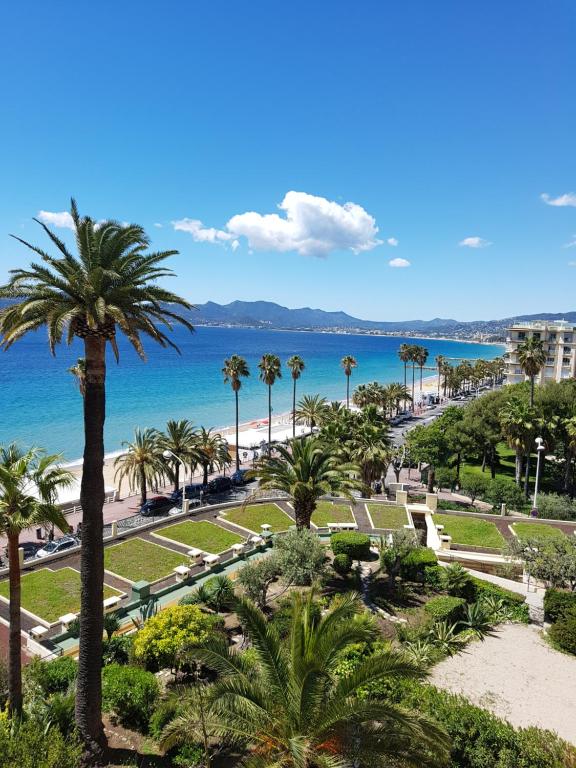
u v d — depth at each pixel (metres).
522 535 37.00
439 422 71.31
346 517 41.22
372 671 12.12
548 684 20.91
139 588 27.53
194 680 18.97
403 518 41.16
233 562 33.38
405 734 12.10
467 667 21.89
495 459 70.75
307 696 11.73
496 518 41.44
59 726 15.20
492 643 24.22
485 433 60.91
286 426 95.81
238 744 13.74
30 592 27.98
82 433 78.69
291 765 11.47
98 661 15.33
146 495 51.81
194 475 65.12
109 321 15.54
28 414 89.56
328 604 25.91
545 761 14.20
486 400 66.88
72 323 15.57
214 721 12.12
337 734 11.87
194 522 39.06
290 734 11.84
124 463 48.53
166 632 19.06
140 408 105.81
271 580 26.95
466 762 14.55
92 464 15.56
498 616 26.81
